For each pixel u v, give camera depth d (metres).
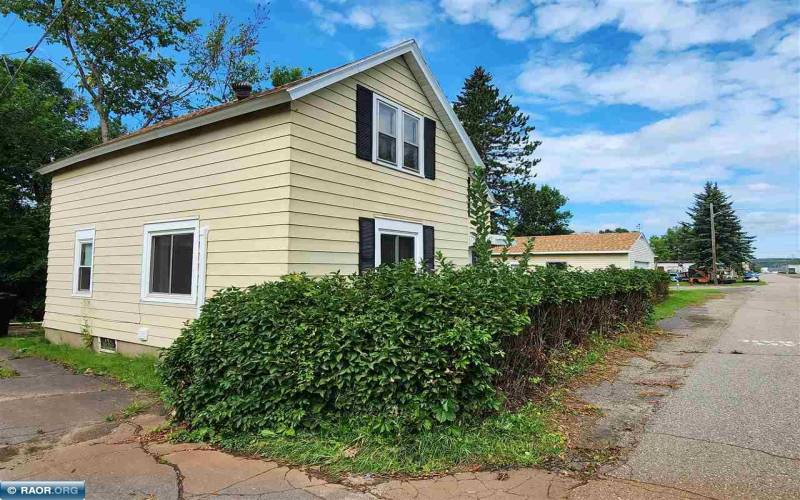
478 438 4.05
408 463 3.73
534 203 42.41
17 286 16.52
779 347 9.07
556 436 4.23
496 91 39.84
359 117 8.27
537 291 5.47
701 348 9.00
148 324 8.61
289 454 4.02
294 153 6.95
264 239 7.06
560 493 3.25
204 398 4.69
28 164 16.67
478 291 4.64
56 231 11.25
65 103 20.62
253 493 3.37
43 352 9.64
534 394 5.32
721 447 4.03
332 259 7.53
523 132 40.25
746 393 5.72
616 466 3.69
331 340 4.29
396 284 4.55
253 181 7.27
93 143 18.92
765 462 3.71
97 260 9.88
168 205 8.45
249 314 4.66
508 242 6.05
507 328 4.54
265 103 7.04
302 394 4.40
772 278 62.59
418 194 9.70
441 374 4.05
